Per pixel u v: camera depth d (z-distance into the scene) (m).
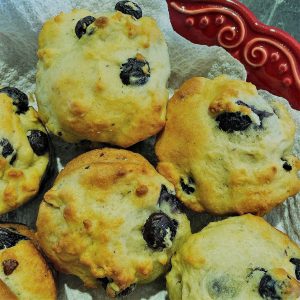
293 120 0.25
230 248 0.21
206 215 0.25
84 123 0.23
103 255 0.21
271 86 0.28
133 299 0.24
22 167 0.24
